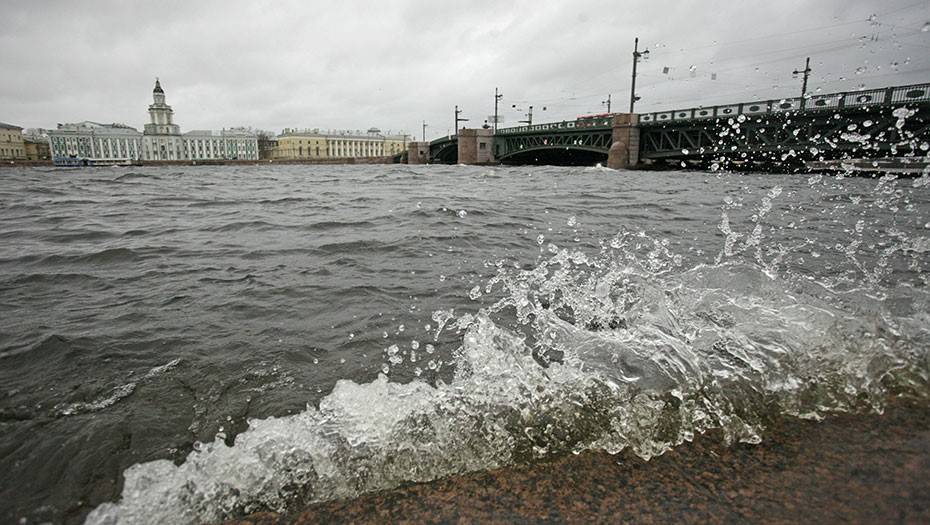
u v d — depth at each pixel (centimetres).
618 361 174
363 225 637
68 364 210
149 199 1045
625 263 402
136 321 267
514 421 144
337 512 110
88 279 362
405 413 149
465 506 109
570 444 134
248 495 119
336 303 297
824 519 98
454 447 134
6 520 120
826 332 182
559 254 443
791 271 365
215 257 439
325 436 141
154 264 412
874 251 443
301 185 1627
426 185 1611
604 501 109
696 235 549
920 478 109
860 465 115
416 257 433
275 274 373
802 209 807
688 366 168
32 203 951
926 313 204
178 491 122
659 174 2386
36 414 169
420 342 235
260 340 237
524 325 252
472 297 307
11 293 325
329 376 200
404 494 116
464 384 165
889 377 157
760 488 110
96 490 131
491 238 530
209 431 160
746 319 203
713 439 132
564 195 1155
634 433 136
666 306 235
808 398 148
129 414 169
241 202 983
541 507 108
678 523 100
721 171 2506
